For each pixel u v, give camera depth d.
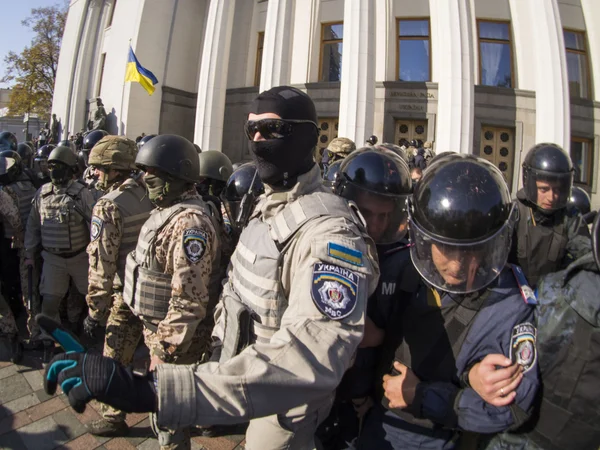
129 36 18.61
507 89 14.21
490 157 14.50
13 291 4.35
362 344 1.52
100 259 2.48
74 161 3.40
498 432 1.28
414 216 1.33
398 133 14.65
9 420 2.75
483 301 1.27
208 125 15.65
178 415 0.83
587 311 1.08
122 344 2.61
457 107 11.80
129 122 17.84
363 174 1.67
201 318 1.98
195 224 2.03
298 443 1.36
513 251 2.70
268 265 1.27
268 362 0.91
